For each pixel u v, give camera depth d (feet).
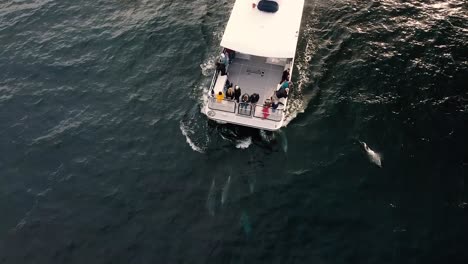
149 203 108.06
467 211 100.99
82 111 129.08
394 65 129.18
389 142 113.91
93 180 113.80
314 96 123.95
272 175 110.52
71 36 150.20
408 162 110.01
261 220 102.94
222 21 148.25
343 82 126.62
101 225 105.19
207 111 115.75
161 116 125.18
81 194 111.34
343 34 138.72
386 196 104.88
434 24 138.21
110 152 118.83
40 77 139.03
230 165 113.09
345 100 122.72
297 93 124.67
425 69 127.13
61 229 105.40
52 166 117.70
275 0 129.08
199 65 136.46
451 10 142.10
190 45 142.20
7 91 135.95
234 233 101.14
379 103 121.39
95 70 139.03
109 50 144.25
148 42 144.77
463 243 96.17
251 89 120.88
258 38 120.88
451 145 111.75
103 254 100.27
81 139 122.52
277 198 106.42
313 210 103.81
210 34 144.56
